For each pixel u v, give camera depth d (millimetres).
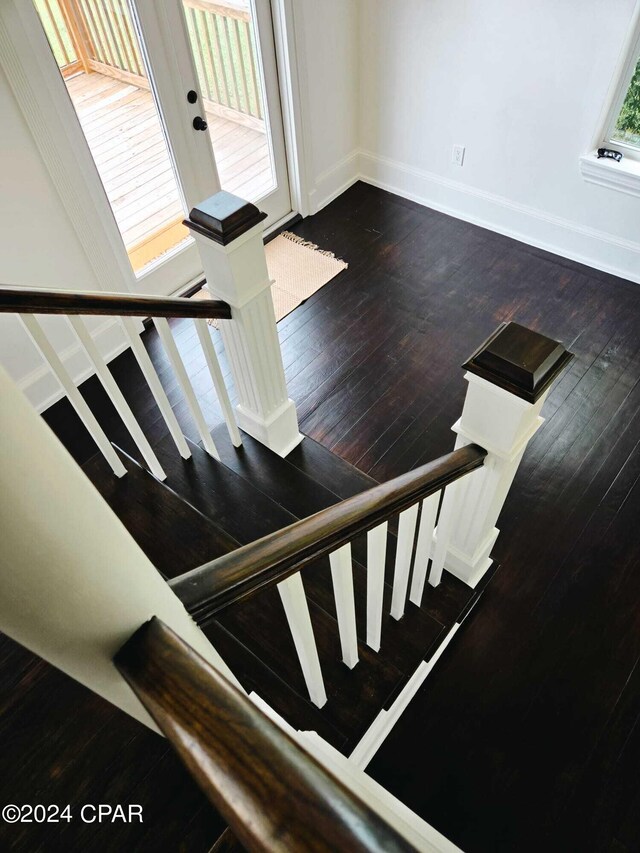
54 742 1388
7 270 2342
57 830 1277
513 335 1229
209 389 2764
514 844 1649
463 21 2889
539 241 3457
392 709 1753
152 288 3078
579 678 1943
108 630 550
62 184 2312
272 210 3602
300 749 455
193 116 2781
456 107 3227
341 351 2980
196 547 1887
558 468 2482
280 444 2461
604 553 2234
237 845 1141
